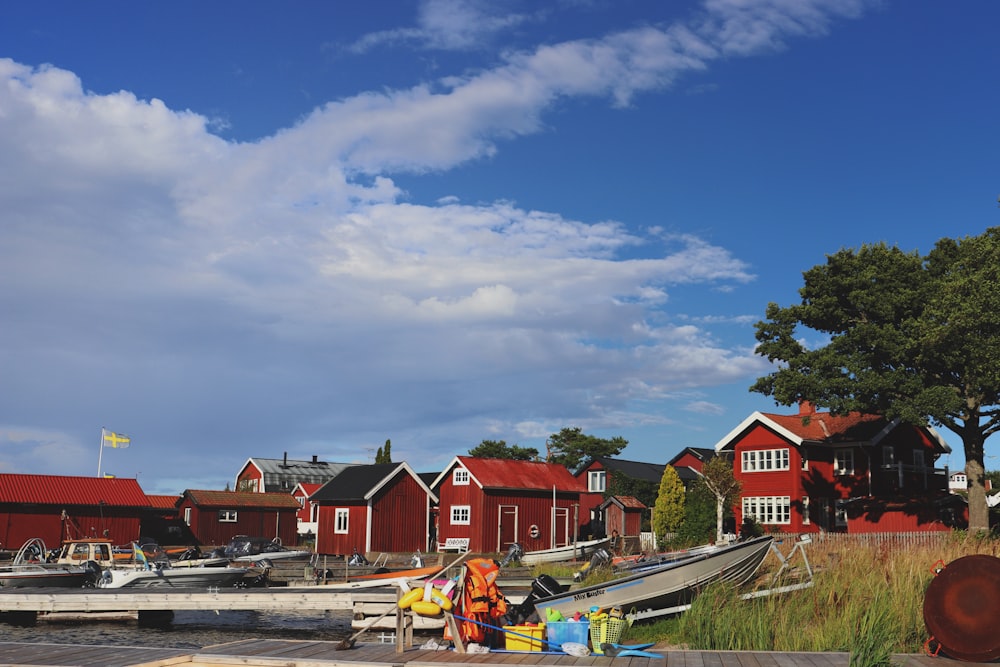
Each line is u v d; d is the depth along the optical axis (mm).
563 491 58156
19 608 25078
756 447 51719
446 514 56188
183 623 26656
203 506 63969
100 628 25203
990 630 12461
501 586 30391
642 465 71188
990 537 33344
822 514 50312
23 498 50500
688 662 12734
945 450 53625
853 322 42594
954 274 38250
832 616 16672
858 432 50219
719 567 19781
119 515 53469
